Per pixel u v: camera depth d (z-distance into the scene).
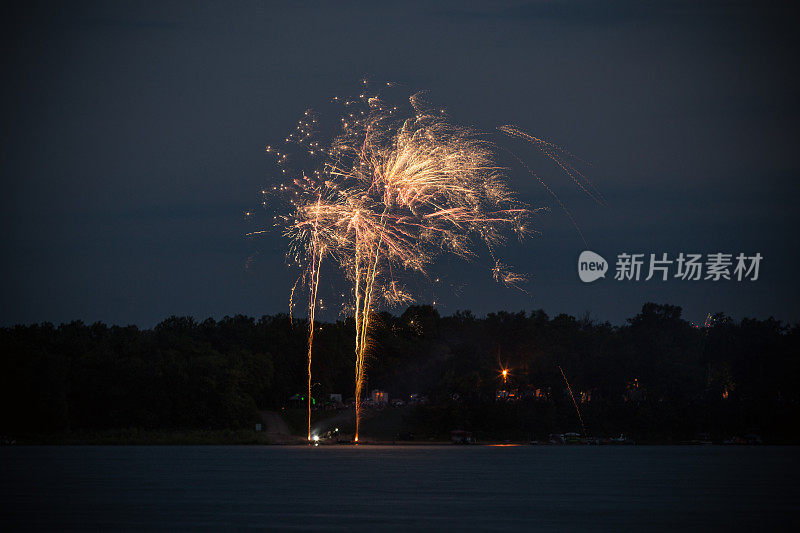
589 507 86.38
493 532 70.31
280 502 88.56
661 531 72.12
